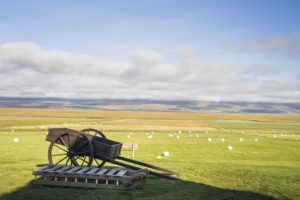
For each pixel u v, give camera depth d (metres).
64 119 164.00
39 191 15.76
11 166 22.70
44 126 97.25
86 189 16.47
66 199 14.69
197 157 37.25
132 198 15.23
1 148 39.38
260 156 39.97
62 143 19.88
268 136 79.69
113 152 19.84
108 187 16.66
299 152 45.41
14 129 80.94
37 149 39.19
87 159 29.06
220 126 131.25
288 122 197.00
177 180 19.28
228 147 46.84
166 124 136.75
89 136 21.20
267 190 17.58
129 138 63.72
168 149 44.94
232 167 24.55
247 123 168.12
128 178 16.58
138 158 33.22
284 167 27.09
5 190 15.71
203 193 16.50
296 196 16.58
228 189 17.50
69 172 16.84
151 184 18.11
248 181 19.61
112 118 198.25
